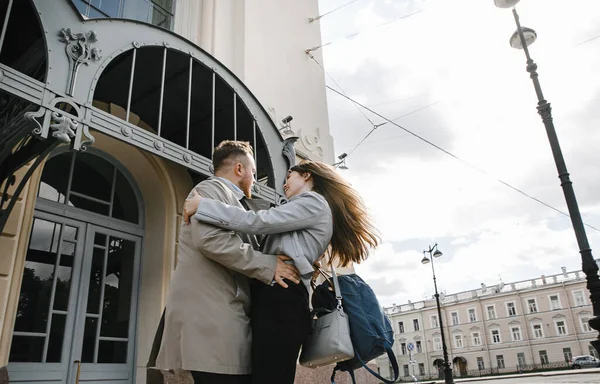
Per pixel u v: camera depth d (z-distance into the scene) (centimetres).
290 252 193
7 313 486
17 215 515
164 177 718
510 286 8419
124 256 687
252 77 920
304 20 1148
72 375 566
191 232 188
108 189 694
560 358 7244
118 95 650
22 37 510
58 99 379
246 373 179
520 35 999
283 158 662
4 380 462
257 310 187
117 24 464
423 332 8669
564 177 869
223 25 924
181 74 604
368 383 901
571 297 7412
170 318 182
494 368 7656
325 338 199
